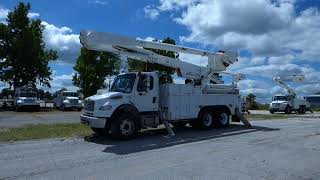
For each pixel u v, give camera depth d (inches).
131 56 681.6
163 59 719.7
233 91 794.8
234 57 803.4
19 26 1964.8
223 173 362.6
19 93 1691.7
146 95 651.5
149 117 652.7
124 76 657.0
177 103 687.7
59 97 1835.6
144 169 384.5
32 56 1955.0
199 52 764.0
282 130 725.3
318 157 440.5
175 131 722.2
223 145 535.8
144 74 653.9
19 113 1464.1
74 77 1942.7
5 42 1945.1
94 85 1892.2
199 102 726.5
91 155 466.9
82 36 607.8
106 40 619.2
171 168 386.9
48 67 2068.2
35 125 822.5
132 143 571.2
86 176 355.6
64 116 1235.9
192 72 751.7
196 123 745.6
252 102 2086.6
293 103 1619.1
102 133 657.6
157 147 528.4
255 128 766.5
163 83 687.1
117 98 614.9
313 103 2223.2
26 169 385.4
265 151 481.4
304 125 839.1
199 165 399.5
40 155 466.6
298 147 512.1
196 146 531.8
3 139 601.6
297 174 358.6
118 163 416.2
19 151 496.1
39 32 2017.7
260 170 374.3
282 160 422.9
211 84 764.0
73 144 561.3
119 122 601.0
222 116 771.4
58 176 355.9
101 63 1902.1
